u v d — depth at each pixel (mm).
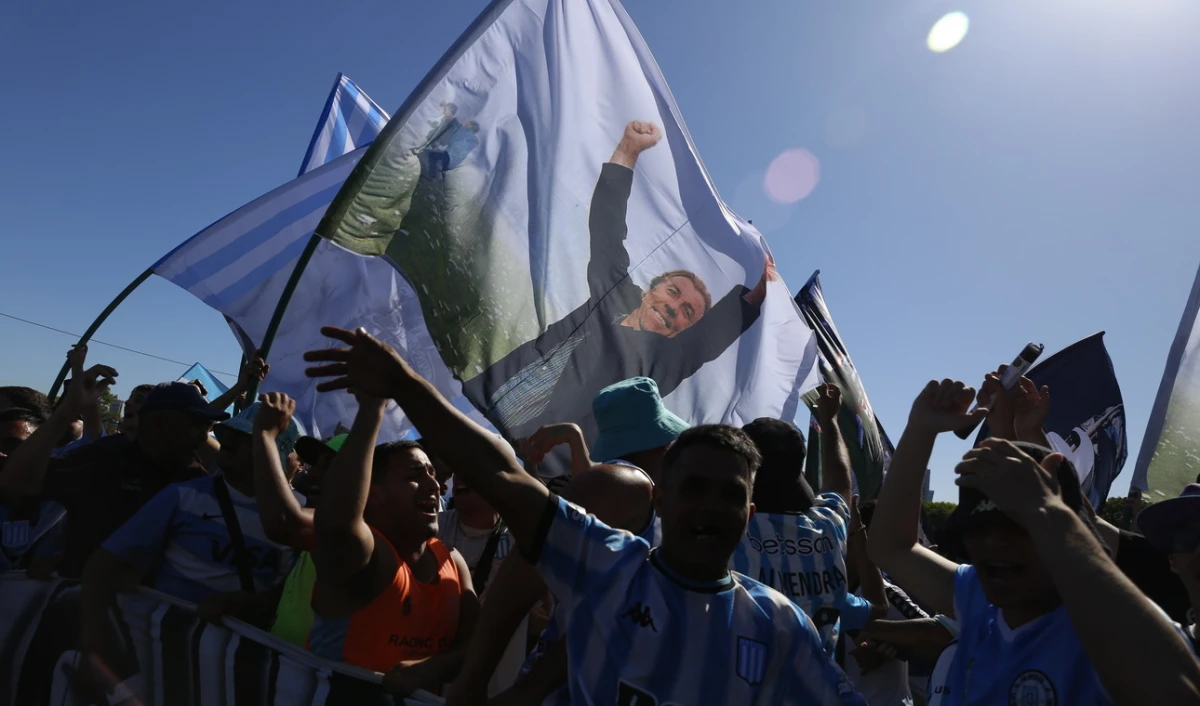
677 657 1681
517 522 1721
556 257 3959
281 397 2840
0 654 3252
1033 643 1634
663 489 1805
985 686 1686
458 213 3729
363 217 3520
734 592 1791
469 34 3922
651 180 4277
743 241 4500
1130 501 4145
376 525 2596
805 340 4645
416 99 3740
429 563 2699
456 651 2521
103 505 3492
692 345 4211
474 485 1688
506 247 3816
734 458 1761
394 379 1641
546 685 1913
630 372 3994
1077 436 5145
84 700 2912
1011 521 1601
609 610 1704
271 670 2551
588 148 4164
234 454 3094
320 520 2172
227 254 5590
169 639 2793
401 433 4742
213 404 4250
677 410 4117
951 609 1958
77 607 3141
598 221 4102
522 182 3924
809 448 4797
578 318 3936
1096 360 5242
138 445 3678
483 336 3682
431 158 3721
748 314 4422
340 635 2447
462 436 1669
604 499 2055
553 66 4121
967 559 1761
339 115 7328
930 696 1942
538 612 3143
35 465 3410
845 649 3326
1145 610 1294
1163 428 4102
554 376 3801
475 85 3904
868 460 5508
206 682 2664
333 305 4793
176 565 2986
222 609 2783
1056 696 1556
